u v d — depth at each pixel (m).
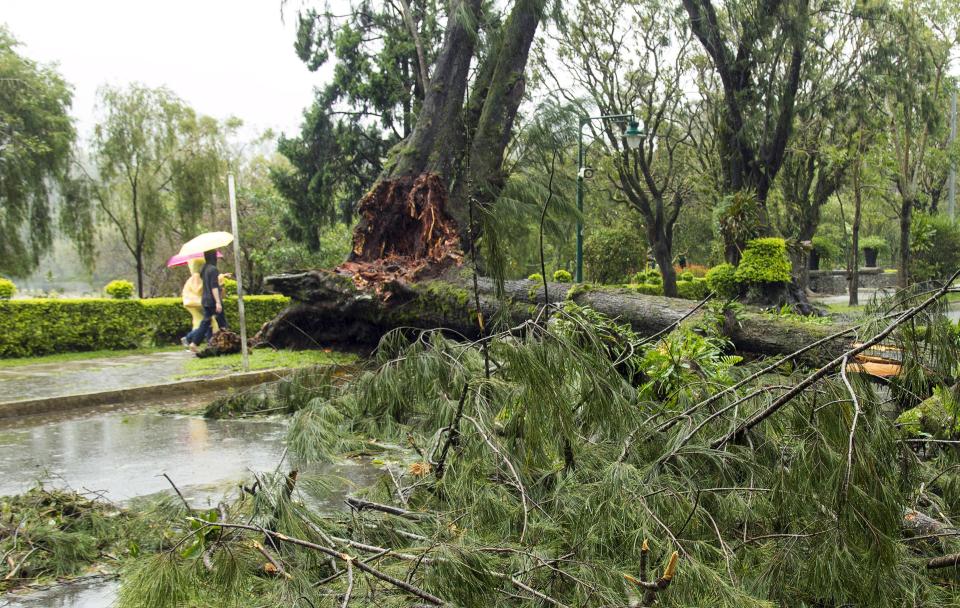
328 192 23.11
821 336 7.68
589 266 31.19
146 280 35.34
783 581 2.93
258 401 8.29
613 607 2.58
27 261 23.97
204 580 2.84
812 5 21.22
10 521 4.09
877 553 2.66
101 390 9.98
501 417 3.99
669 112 28.16
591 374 3.65
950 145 28.61
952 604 2.89
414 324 12.30
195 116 26.70
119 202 27.02
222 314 15.44
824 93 24.59
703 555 3.01
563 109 12.39
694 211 42.91
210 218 31.30
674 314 8.55
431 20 19.44
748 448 3.62
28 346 15.29
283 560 2.93
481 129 13.80
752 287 18.12
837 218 44.12
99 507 4.37
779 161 19.88
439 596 2.63
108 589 3.51
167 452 6.69
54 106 23.70
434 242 13.03
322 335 13.79
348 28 22.22
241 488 4.00
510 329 3.92
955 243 29.38
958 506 3.64
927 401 4.16
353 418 5.10
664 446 3.69
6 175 22.53
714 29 19.19
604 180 28.78
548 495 3.51
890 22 21.19
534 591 2.70
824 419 2.99
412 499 3.94
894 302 3.89
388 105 22.25
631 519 3.06
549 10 14.91
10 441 7.41
